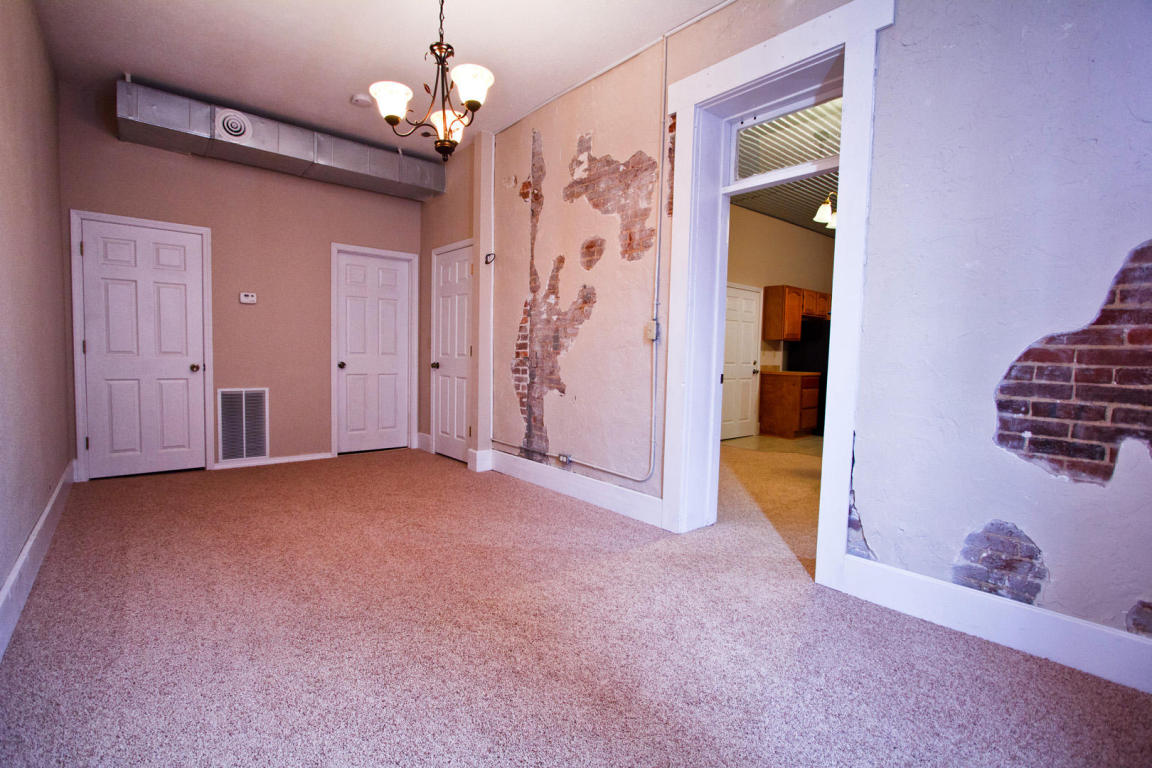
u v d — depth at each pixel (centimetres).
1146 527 157
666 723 140
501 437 431
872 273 211
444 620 192
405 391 542
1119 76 158
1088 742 135
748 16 254
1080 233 165
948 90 190
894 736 136
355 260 505
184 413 421
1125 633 160
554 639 181
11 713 137
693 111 277
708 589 222
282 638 178
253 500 342
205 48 314
